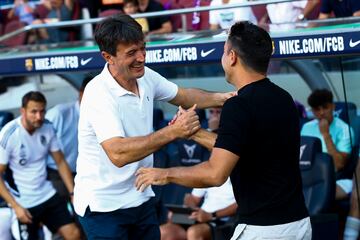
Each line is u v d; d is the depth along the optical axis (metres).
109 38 5.18
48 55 8.03
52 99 11.70
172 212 8.39
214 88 10.49
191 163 8.96
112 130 5.32
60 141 9.77
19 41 9.57
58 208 9.17
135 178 5.69
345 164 8.58
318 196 8.09
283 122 4.97
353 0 8.21
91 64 7.81
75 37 10.48
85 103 5.46
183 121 5.09
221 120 4.90
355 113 8.04
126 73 5.28
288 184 5.03
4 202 9.60
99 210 5.68
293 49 6.59
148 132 5.66
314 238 7.51
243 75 5.02
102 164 5.60
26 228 9.01
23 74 8.27
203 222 8.11
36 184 9.06
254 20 8.78
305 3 8.55
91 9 11.83
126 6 10.17
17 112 11.73
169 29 9.99
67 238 9.16
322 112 8.72
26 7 13.09
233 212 8.19
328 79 9.64
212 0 9.09
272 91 5.00
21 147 8.88
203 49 7.11
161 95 5.89
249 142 4.90
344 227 8.38
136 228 5.96
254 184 4.99
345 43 6.35
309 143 8.23
